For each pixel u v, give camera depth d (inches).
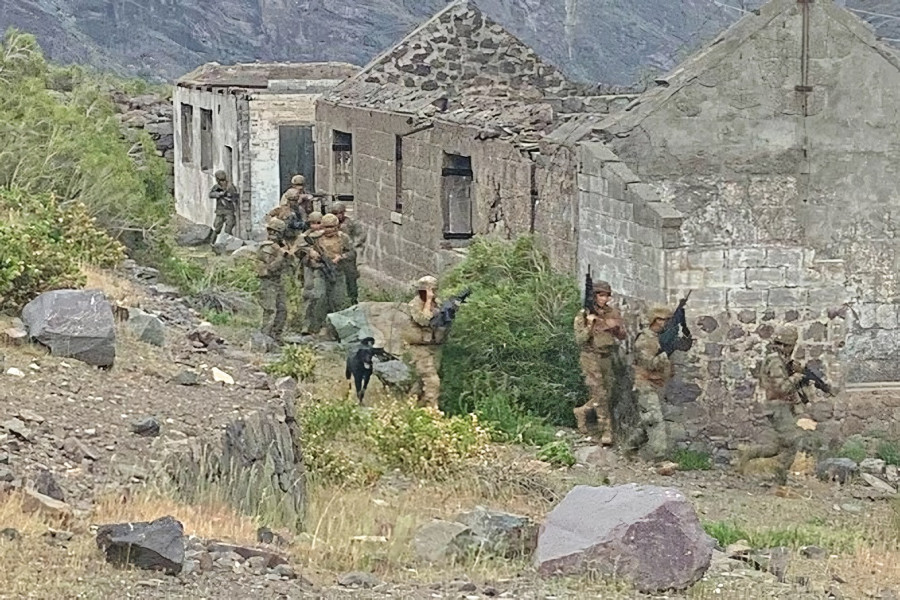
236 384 757.3
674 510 570.9
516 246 1147.3
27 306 757.3
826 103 1053.2
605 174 1047.6
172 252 1371.8
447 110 1354.6
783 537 776.3
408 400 951.6
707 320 1018.1
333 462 794.2
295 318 1203.9
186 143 2110.0
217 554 510.3
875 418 1047.0
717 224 1047.6
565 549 568.7
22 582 444.8
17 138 1209.4
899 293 1063.6
